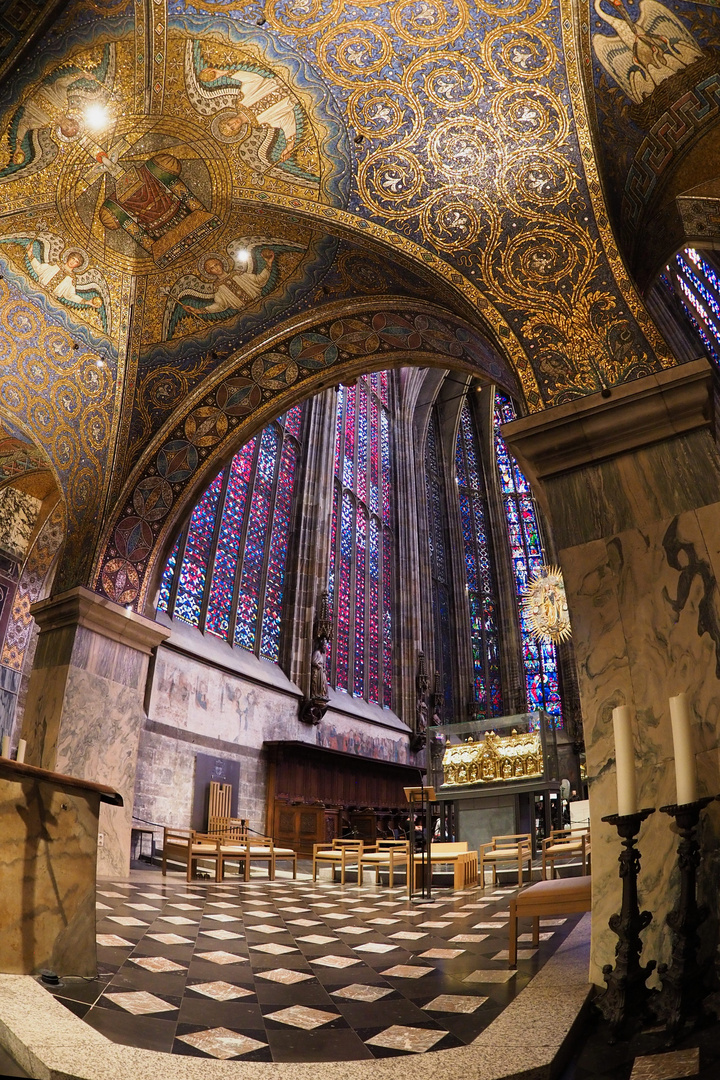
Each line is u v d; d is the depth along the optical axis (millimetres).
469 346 9508
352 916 7961
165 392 11211
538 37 6859
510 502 36500
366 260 9133
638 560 6141
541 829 13695
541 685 31969
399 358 10805
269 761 18203
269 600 20625
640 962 4719
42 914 4340
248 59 7609
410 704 27469
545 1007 4125
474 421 38719
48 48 7301
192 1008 4184
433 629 31016
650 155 7180
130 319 10492
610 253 7297
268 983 4895
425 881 9867
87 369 10797
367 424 30062
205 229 9469
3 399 10930
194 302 10430
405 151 7953
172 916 7109
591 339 7258
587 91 6996
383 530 29562
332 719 21969
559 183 7453
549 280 7574
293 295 10172
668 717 5461
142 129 8281
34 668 11219
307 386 11570
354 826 19797
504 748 13047
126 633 11562
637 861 4680
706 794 5078
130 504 11617
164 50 7559
